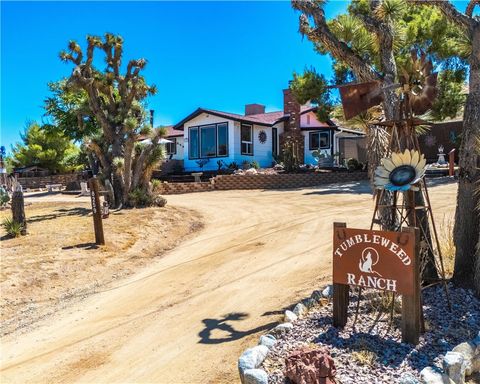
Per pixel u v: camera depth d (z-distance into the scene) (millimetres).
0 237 10008
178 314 5613
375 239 3902
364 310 4547
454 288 4816
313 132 27266
